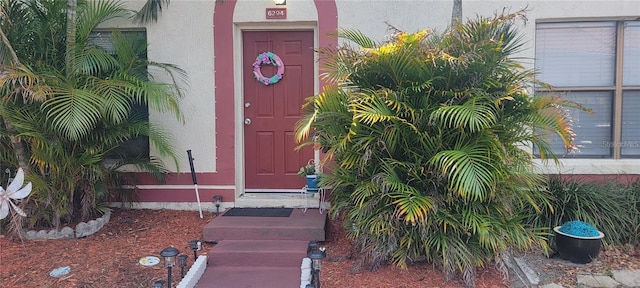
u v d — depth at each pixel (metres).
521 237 3.99
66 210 5.09
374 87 4.23
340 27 5.81
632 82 5.91
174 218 5.72
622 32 5.85
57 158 4.91
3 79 4.15
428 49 3.95
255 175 6.21
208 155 5.97
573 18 5.77
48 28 5.03
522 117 4.15
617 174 5.82
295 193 6.13
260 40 6.07
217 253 4.49
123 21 5.89
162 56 5.91
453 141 4.04
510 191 4.09
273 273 4.33
